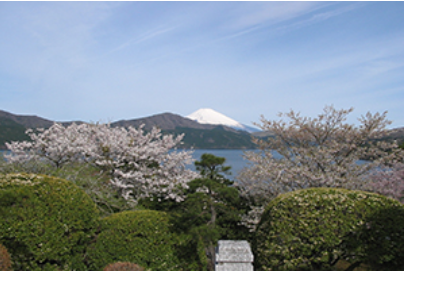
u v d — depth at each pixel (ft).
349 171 22.34
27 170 20.65
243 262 12.91
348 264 16.78
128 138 24.26
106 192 21.03
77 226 14.25
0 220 13.25
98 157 22.72
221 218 16.63
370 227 14.14
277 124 24.06
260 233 15.43
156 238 14.89
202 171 17.87
